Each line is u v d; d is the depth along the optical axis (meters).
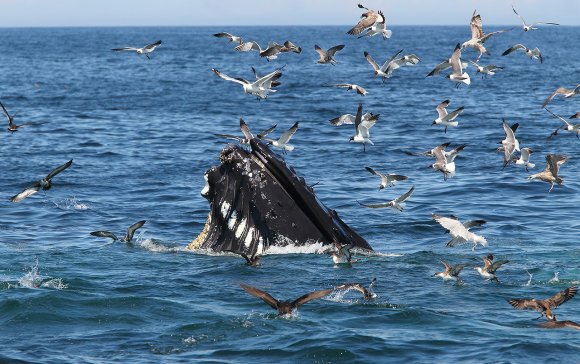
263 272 50.62
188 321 42.50
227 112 157.25
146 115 151.88
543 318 43.16
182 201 79.00
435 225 68.44
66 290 46.62
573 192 82.44
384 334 40.56
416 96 189.75
